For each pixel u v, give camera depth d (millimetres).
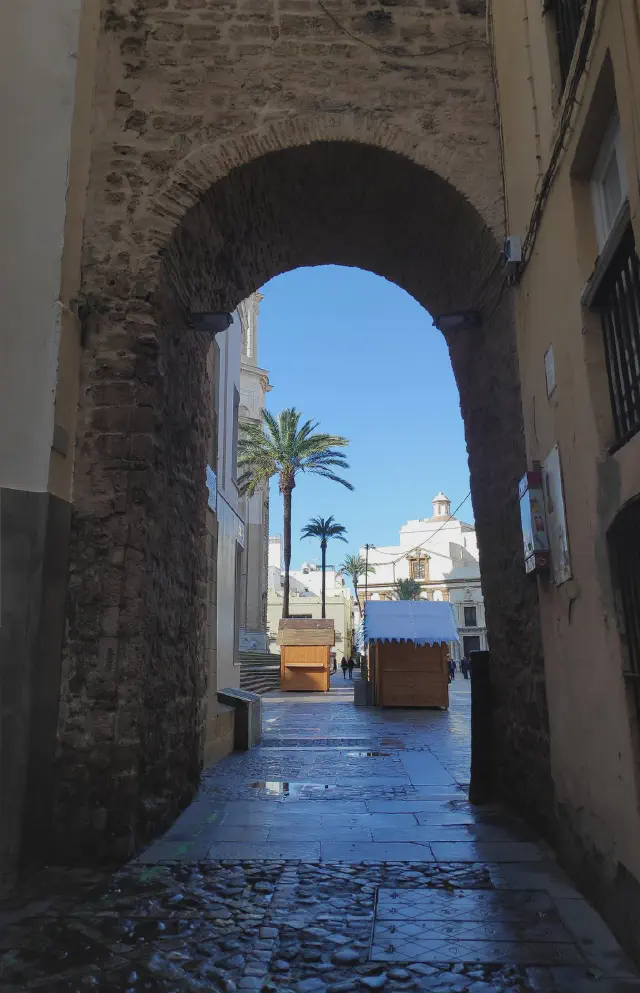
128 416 5523
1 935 3619
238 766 8438
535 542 5027
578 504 4254
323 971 3201
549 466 4902
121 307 5742
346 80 6457
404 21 6668
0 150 5379
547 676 5070
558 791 4758
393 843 5145
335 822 5750
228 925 3713
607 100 3826
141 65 6387
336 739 10969
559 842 4711
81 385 5570
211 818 5906
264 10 6590
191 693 6734
